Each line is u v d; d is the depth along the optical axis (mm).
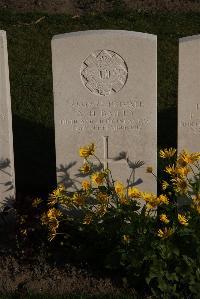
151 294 2357
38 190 3133
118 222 2471
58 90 2686
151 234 2389
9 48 4383
